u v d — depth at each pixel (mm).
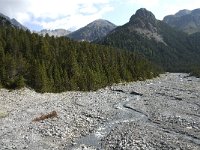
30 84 81250
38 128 43750
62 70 91438
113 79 108688
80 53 110625
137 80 123875
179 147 35188
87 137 41062
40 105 62781
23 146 36125
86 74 94688
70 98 74938
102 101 71188
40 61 91812
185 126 45656
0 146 35750
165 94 81188
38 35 123938
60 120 48625
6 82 77125
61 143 38219
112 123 49281
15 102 65625
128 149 34875
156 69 171750
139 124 47969
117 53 139125
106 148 36156
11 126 44906
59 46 119500
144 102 69562
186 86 100250
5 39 106000
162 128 45031
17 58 89500
